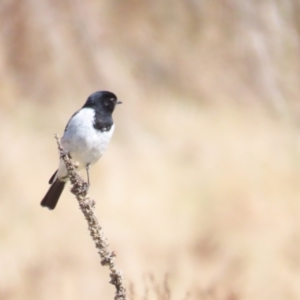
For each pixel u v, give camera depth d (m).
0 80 22.88
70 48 24.23
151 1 25.73
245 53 24.66
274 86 24.06
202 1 25.64
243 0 25.22
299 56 24.50
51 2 24.80
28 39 24.03
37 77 23.41
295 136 21.27
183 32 25.39
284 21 24.84
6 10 24.34
